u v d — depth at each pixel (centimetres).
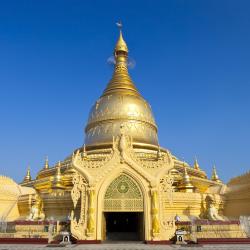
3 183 3653
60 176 3528
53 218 3014
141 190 2608
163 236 2466
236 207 3447
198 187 3822
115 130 4250
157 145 4481
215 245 2291
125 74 5053
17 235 2559
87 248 2070
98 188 2609
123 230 3284
